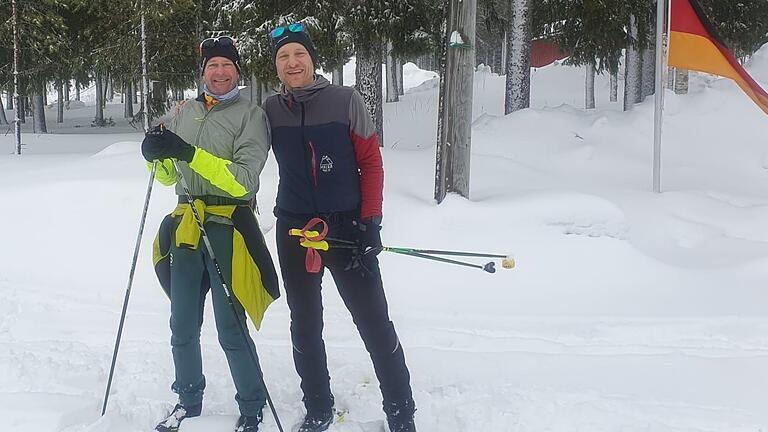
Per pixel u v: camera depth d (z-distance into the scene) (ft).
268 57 33.01
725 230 22.30
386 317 10.09
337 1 33.63
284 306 17.38
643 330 15.66
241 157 9.73
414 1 34.14
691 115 34.22
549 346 14.78
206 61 9.98
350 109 9.72
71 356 13.71
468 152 21.42
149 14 39.65
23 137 54.85
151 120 44.70
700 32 24.59
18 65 49.88
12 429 10.19
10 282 18.79
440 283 18.49
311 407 10.49
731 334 15.35
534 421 11.10
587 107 63.36
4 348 14.02
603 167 29.22
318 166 9.68
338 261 9.86
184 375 10.46
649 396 12.15
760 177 29.53
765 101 24.90
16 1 46.09
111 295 18.07
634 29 43.93
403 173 25.22
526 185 24.64
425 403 11.78
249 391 10.29
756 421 11.07
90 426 10.25
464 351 14.44
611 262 19.17
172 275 10.07
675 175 28.73
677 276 18.70
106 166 26.50
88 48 51.13
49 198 22.67
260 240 10.22
